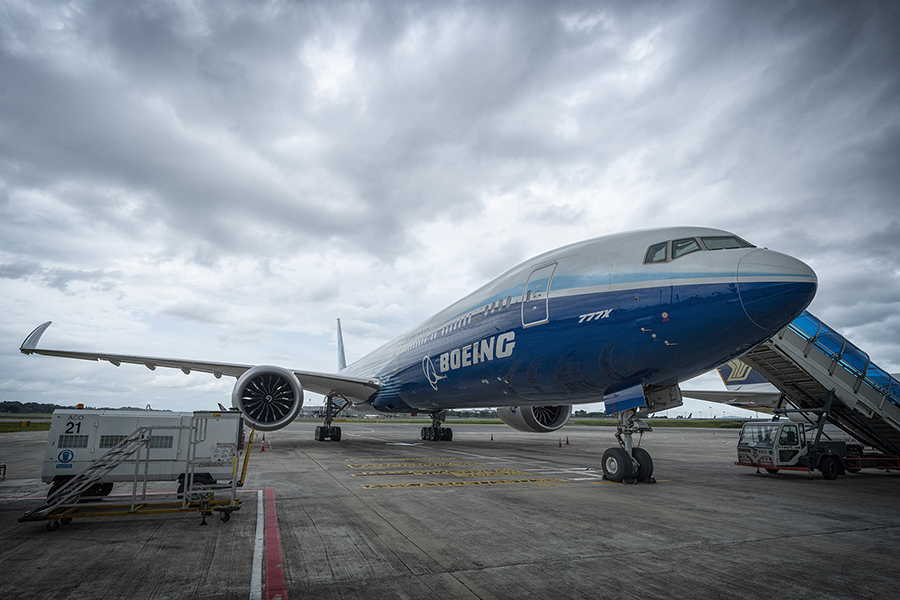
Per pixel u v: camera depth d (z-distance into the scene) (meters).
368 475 12.01
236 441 7.40
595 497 9.28
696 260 9.05
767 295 8.10
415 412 24.03
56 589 4.41
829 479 13.19
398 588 4.48
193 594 4.31
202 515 6.85
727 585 4.63
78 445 7.15
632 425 11.39
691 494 9.89
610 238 11.03
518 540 6.10
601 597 4.31
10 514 7.48
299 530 6.52
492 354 12.98
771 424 13.92
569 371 10.80
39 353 16.31
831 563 5.35
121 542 5.91
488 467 14.21
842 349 14.56
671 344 8.98
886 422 14.68
